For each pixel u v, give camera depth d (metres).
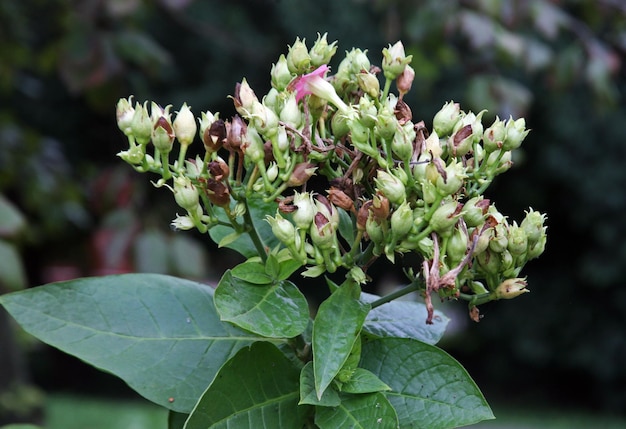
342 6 13.80
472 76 6.20
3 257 4.00
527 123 14.37
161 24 14.02
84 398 16.73
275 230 1.64
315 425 1.67
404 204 1.58
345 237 1.74
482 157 1.81
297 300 1.65
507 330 15.88
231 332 1.79
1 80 8.48
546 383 16.33
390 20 6.27
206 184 1.65
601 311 15.36
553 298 15.62
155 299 1.77
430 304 1.57
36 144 7.56
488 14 5.89
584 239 15.23
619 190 14.37
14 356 7.62
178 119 1.69
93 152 15.66
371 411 1.59
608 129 14.05
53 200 7.36
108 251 5.05
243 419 1.61
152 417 9.89
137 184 6.05
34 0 8.05
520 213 15.43
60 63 6.36
